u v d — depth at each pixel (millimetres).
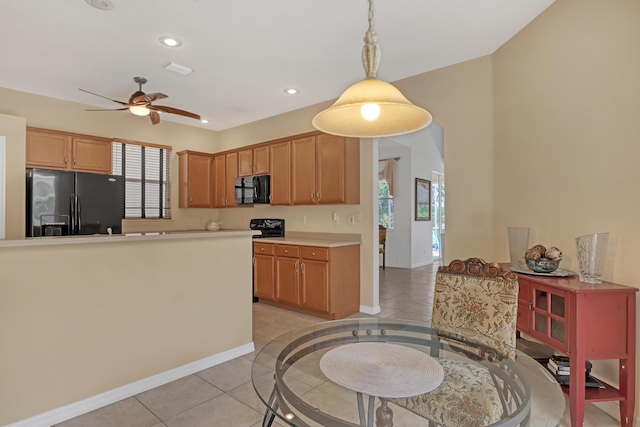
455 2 2475
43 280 2047
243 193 5301
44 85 4062
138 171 5398
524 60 2812
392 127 1781
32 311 2008
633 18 1978
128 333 2377
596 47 2207
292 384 1530
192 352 2711
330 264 3936
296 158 4617
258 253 4656
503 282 1856
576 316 1904
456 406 1320
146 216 5492
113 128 5109
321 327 2303
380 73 3711
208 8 2527
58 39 2975
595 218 2225
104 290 2277
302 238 4879
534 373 1602
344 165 4160
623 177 2041
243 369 2760
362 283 4305
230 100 4594
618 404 2055
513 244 2754
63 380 2105
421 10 2562
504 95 3053
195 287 2740
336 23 2736
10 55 3273
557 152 2510
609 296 1912
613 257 2105
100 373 2248
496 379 1520
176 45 3086
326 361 1574
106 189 4422
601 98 2174
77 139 4590
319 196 4375
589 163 2264
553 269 2289
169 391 2416
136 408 2205
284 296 4359
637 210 1962
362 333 2098
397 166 7844
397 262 7852
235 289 3010
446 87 3521
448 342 1843
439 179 9078
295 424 1272
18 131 4043
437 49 3158
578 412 1905
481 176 3270
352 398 1327
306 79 3875
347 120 1768
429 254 8453
